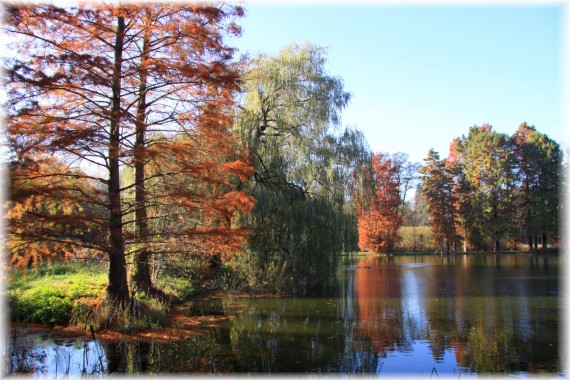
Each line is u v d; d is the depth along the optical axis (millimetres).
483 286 19141
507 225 44531
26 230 8617
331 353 9117
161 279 16094
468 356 8891
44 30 8852
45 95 9148
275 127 19047
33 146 8336
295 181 18906
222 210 10000
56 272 17422
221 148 10688
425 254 45750
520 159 46000
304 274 18406
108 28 9375
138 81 9875
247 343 9844
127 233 9938
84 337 9344
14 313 10453
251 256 17516
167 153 9648
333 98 19219
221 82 9672
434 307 14312
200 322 12047
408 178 55500
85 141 8859
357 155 19547
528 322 11969
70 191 9547
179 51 9930
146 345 9234
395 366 8328
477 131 52312
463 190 46688
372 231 45906
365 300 15891
